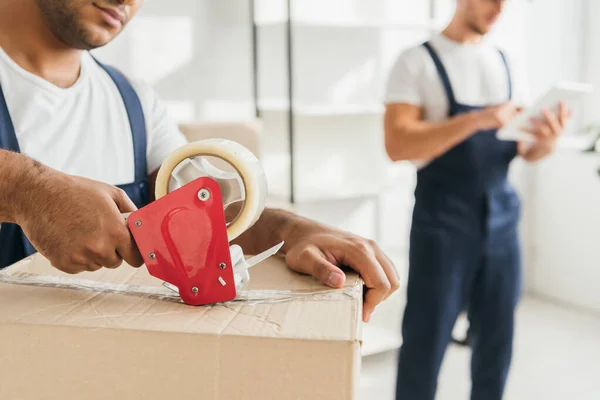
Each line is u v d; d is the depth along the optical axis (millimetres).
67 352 455
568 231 3234
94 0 914
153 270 510
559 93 1714
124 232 512
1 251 868
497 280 1856
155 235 509
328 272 584
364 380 2438
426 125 1769
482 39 1940
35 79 965
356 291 563
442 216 1812
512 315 1891
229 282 516
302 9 2963
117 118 1058
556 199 3275
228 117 2850
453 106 1851
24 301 511
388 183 3072
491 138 1815
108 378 455
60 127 986
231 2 2777
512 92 1965
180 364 447
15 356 458
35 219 521
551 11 3328
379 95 3207
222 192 528
